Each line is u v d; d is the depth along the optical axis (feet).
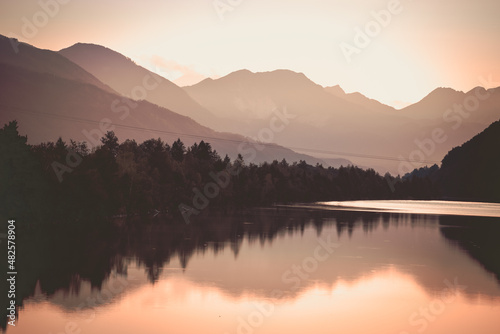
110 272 220.02
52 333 143.23
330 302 181.37
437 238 375.66
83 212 402.11
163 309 167.84
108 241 310.86
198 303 175.73
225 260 256.32
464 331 152.66
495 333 151.53
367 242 339.98
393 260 266.98
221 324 154.61
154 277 213.05
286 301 181.06
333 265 248.52
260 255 274.16
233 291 193.06
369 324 157.69
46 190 366.63
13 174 334.65
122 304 171.94
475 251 307.58
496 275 230.68
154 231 372.58
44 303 171.32
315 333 149.18
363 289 200.64
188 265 240.53
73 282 200.34
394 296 190.90
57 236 324.80
